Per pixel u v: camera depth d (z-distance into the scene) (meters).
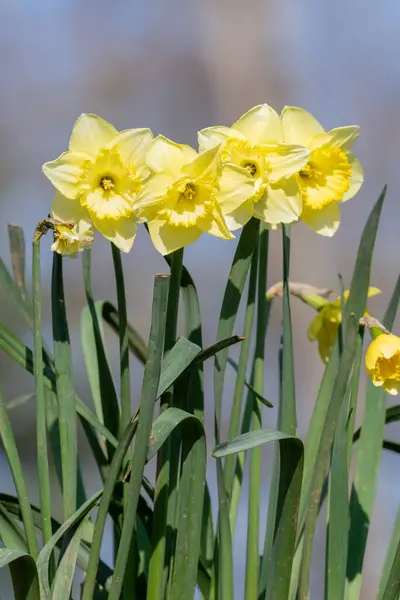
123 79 9.39
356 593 2.53
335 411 2.43
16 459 2.46
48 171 2.44
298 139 2.51
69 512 2.48
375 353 2.47
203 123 8.98
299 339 7.10
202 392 2.51
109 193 2.45
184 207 2.44
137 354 2.67
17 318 6.61
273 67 8.71
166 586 2.49
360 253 2.51
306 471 2.54
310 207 2.50
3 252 8.30
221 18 8.78
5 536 2.49
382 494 6.81
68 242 2.44
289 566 2.44
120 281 2.49
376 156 8.71
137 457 2.40
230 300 2.48
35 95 9.59
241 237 2.48
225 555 2.48
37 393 2.46
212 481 4.23
